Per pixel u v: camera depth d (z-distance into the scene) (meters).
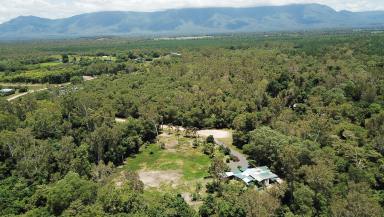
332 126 120.69
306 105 147.62
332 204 79.94
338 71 186.38
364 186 85.88
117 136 118.31
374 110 132.00
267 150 108.44
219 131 144.00
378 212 75.00
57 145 109.12
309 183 87.81
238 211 78.69
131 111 156.25
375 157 100.44
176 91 172.75
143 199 84.25
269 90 164.75
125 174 98.75
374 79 165.62
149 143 133.88
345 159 100.50
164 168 111.94
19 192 86.50
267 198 81.12
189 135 139.38
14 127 119.38
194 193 92.69
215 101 156.50
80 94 153.62
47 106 143.88
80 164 99.31
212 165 101.50
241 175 99.94
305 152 96.94
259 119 134.62
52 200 77.31
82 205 75.00
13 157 102.38
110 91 172.88
